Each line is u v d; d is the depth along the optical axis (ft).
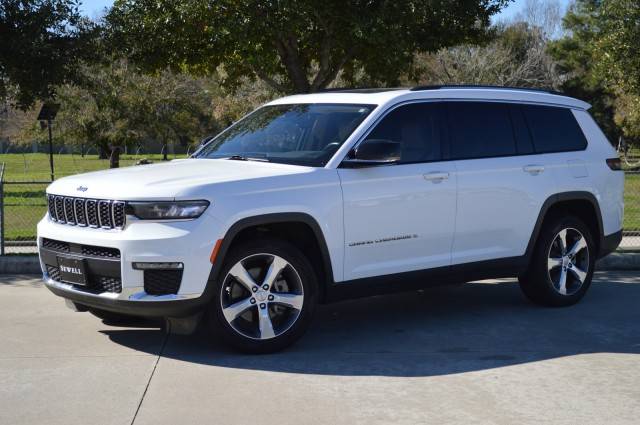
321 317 24.32
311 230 20.29
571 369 18.76
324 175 20.31
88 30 40.29
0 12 38.58
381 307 25.82
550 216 25.41
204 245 18.47
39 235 21.09
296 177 19.89
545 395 16.80
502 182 23.54
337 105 22.67
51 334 21.70
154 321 23.16
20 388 17.04
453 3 39.32
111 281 19.02
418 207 21.83
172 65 41.83
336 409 15.81
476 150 23.35
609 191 26.55
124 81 101.96
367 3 38.22
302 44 42.78
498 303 26.43
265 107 24.84
